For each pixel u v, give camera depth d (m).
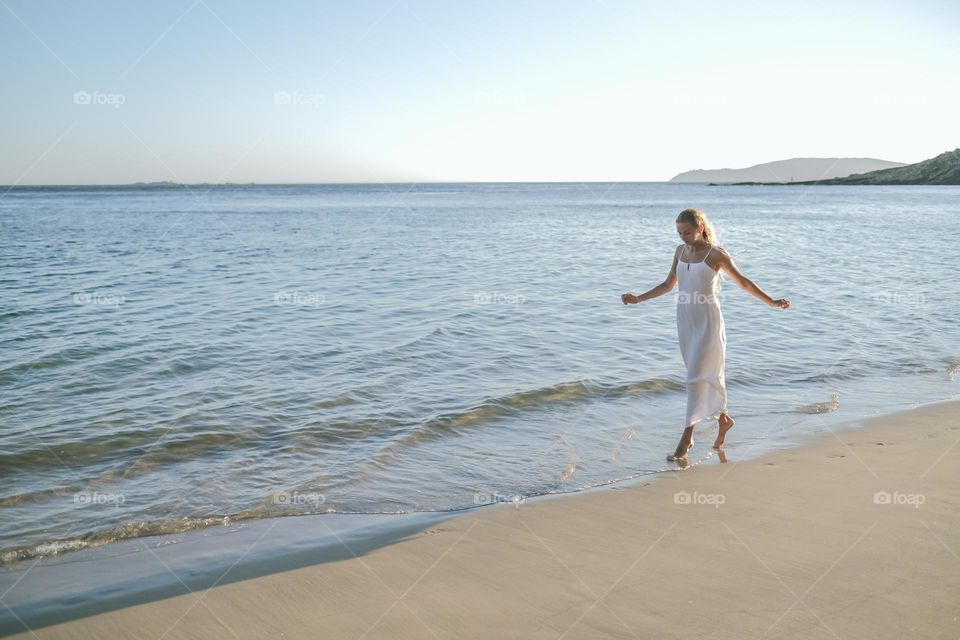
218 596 3.33
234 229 33.19
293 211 56.97
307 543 3.95
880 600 3.05
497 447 5.61
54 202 82.31
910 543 3.63
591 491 4.68
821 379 7.49
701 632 2.86
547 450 5.53
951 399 6.76
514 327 10.18
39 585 3.48
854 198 76.62
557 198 106.25
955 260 17.95
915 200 67.12
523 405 6.63
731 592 3.19
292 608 3.20
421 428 5.98
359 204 76.62
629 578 3.38
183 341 9.12
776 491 4.50
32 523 4.25
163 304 12.09
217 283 14.74
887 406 6.55
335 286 14.32
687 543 3.77
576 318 10.86
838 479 4.68
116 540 4.02
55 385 7.14
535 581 3.39
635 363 8.15
